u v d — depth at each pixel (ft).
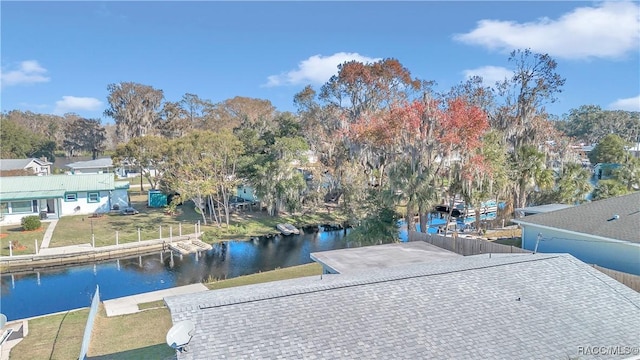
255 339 21.86
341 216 111.86
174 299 27.35
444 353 21.95
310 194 114.52
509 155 89.40
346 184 105.40
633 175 102.99
